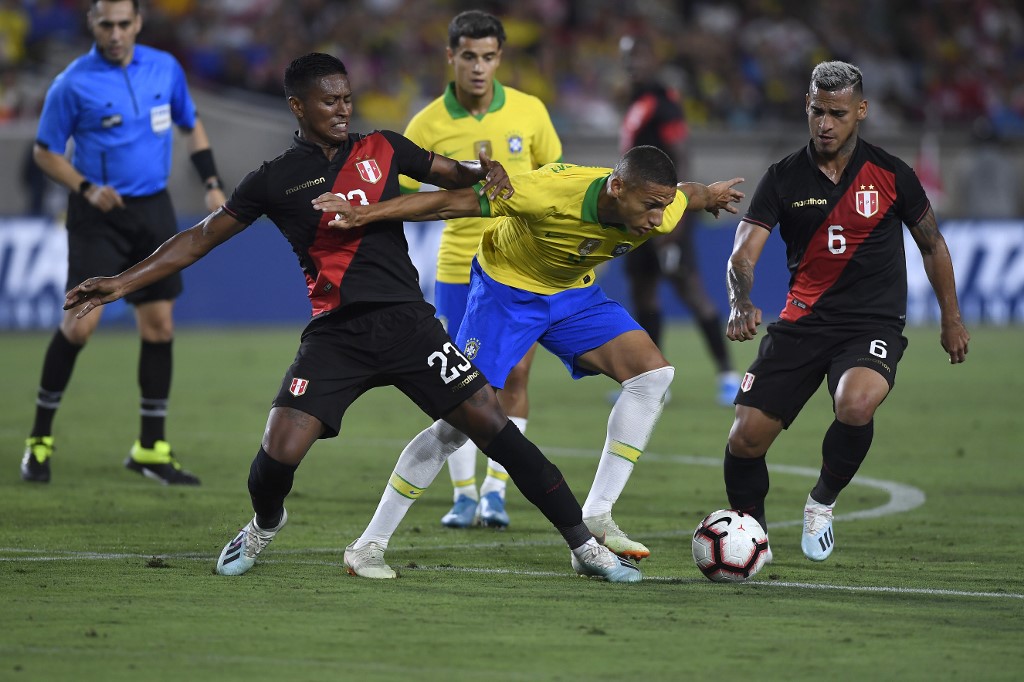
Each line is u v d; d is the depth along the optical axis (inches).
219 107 2746.1
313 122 750.5
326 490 1129.4
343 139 756.6
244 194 753.0
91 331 1159.6
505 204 788.6
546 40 3299.7
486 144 1075.3
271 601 705.6
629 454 850.8
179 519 981.8
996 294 2861.7
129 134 1173.1
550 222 807.7
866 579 781.9
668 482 1187.3
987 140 3093.0
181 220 2699.3
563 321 880.9
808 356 858.1
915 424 1566.2
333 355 756.0
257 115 2768.2
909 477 1211.9
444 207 764.6
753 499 874.8
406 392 774.5
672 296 2942.9
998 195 3073.3
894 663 588.4
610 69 3284.9
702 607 699.4
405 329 756.6
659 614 681.6
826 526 842.8
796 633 641.6
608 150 2908.5
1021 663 589.3
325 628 645.3
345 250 754.8
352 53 3093.0
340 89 746.8
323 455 1338.6
